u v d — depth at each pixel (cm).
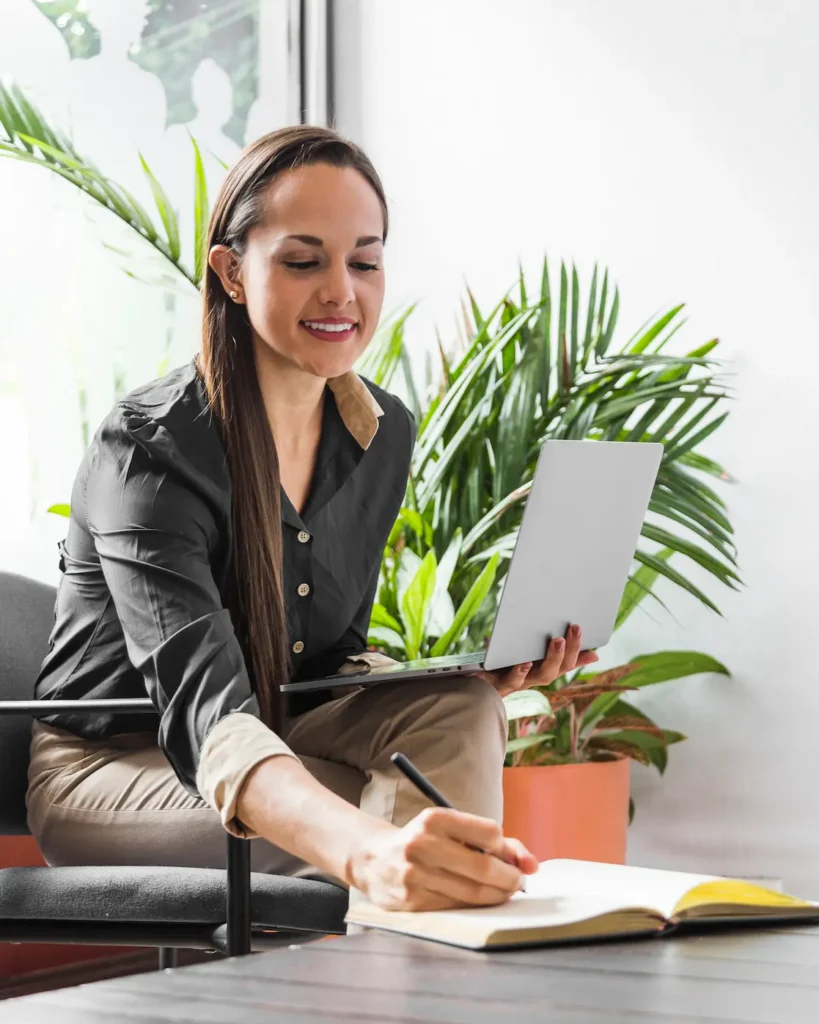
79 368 249
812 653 242
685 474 229
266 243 124
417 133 298
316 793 95
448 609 205
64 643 138
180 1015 60
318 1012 60
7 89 240
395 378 296
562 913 81
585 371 236
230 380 128
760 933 83
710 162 258
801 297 247
